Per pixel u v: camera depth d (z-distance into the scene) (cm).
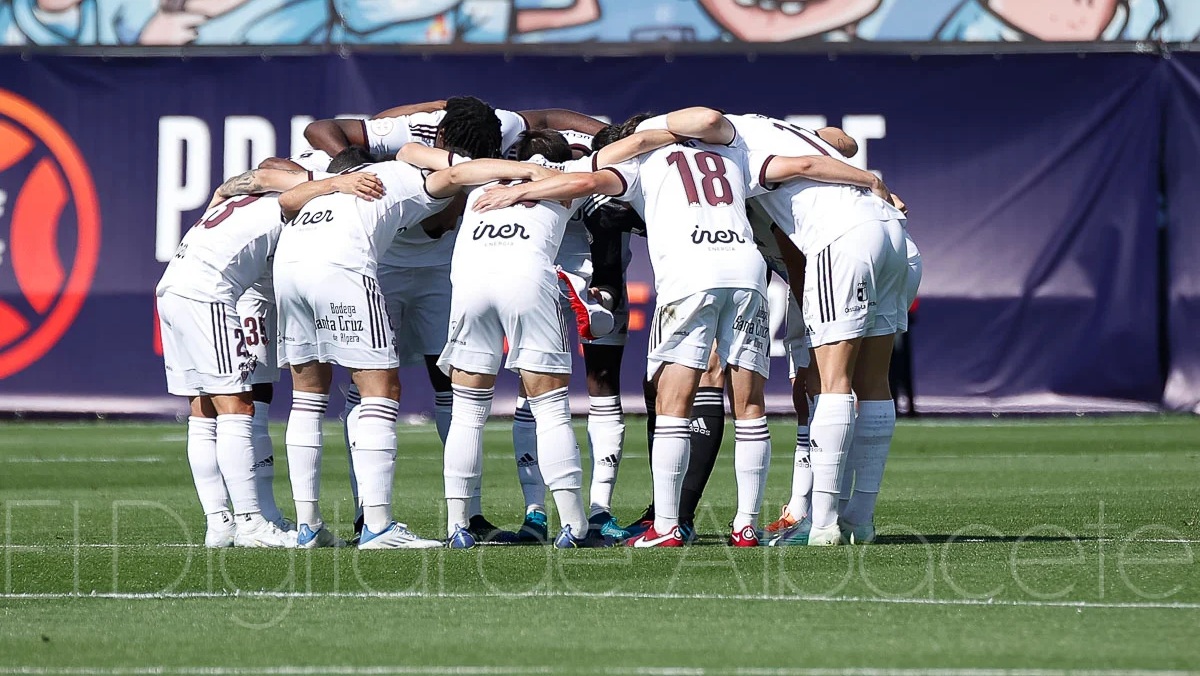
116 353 5919
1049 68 5841
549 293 2177
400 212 2258
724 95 5909
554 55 5916
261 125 5944
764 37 5922
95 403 5912
